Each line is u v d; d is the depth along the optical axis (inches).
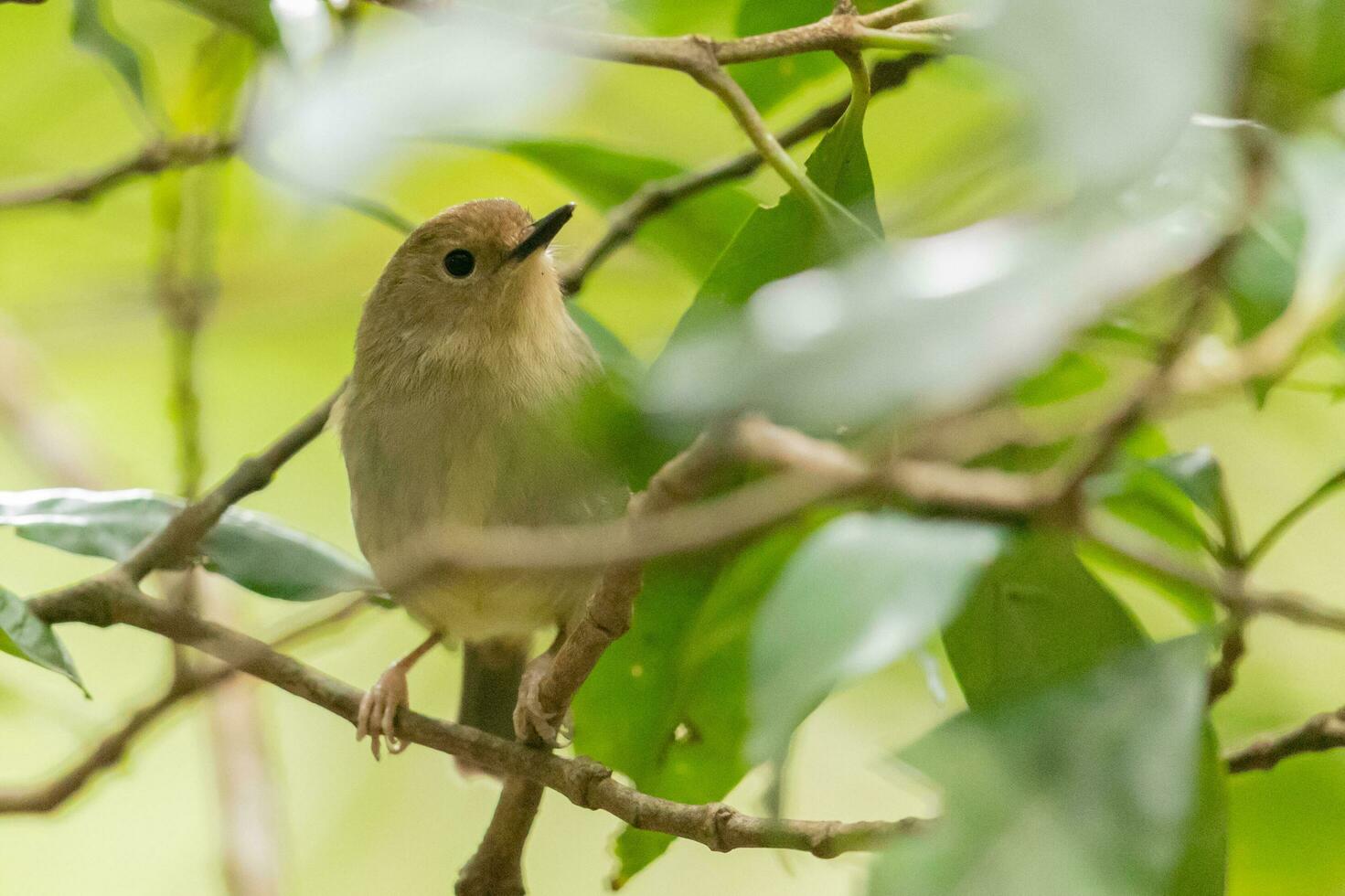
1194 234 152.5
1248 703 355.3
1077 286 124.6
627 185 336.5
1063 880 167.9
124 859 521.3
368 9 350.3
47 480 468.8
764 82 326.0
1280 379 221.5
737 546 278.8
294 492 505.7
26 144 474.3
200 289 361.4
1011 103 134.3
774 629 186.1
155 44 430.3
